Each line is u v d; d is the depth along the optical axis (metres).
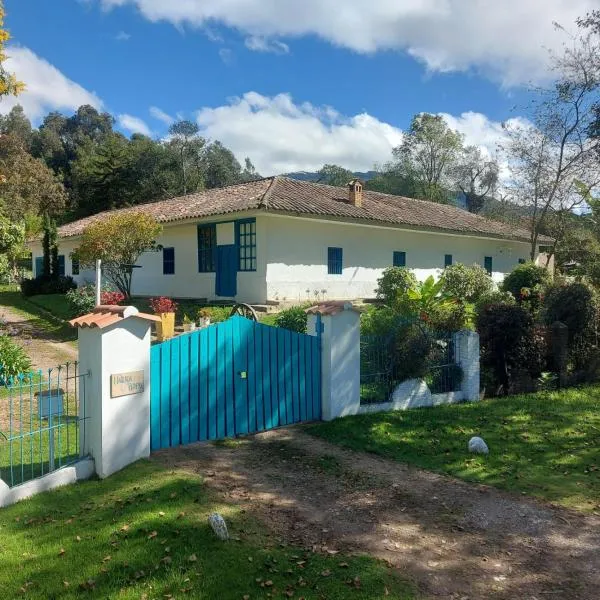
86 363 6.00
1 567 4.07
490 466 6.54
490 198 35.34
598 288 15.86
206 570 3.97
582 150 20.17
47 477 5.54
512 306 11.23
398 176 54.34
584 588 4.00
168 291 22.02
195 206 21.31
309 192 21.55
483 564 4.31
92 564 4.07
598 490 5.86
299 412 8.12
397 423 8.16
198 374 7.03
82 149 63.12
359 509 5.27
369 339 9.13
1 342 10.55
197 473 5.96
